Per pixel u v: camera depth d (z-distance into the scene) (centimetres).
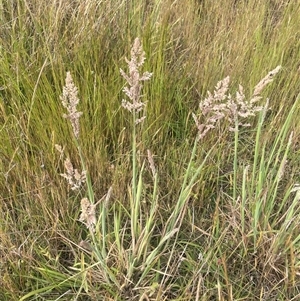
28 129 187
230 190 193
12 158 175
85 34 223
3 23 234
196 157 198
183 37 247
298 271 165
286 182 198
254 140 212
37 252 161
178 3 258
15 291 155
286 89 223
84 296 161
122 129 196
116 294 153
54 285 152
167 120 206
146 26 222
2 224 168
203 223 181
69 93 127
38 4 237
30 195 176
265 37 255
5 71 206
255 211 162
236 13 262
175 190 186
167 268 159
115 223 150
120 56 221
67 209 173
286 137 211
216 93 130
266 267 168
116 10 236
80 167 188
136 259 159
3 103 196
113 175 181
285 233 164
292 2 267
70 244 163
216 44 236
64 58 217
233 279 166
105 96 203
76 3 244
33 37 224
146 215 170
